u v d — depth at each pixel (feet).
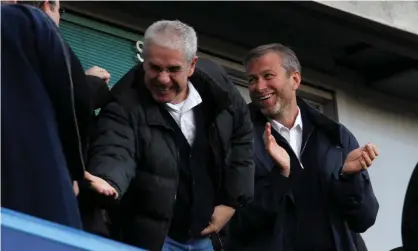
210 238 27.14
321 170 30.30
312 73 40.09
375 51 40.01
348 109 40.47
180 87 26.40
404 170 40.81
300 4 37.01
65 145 21.47
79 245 18.75
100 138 25.53
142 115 26.22
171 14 36.94
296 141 31.04
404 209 25.76
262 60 31.24
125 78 26.91
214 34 37.96
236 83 38.45
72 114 21.34
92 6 35.32
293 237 29.22
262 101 31.01
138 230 25.55
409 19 38.81
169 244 26.30
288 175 28.91
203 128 26.86
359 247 30.55
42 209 20.02
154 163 25.90
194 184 26.45
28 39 21.01
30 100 20.56
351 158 30.04
